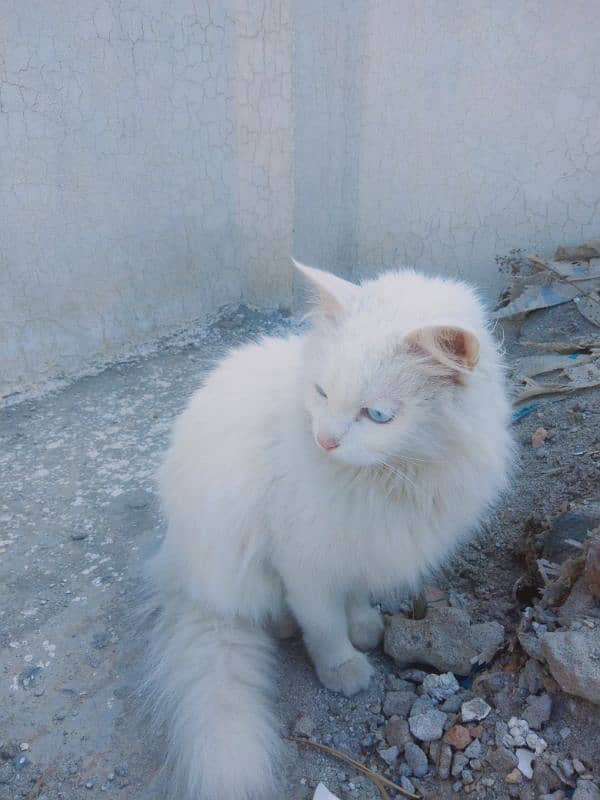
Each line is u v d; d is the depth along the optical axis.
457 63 0.93
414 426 0.34
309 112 0.95
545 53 0.90
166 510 0.51
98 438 0.76
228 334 0.99
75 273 0.85
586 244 0.92
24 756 0.43
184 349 0.96
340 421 0.34
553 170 0.95
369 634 0.49
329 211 1.05
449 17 0.91
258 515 0.43
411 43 0.95
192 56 0.88
